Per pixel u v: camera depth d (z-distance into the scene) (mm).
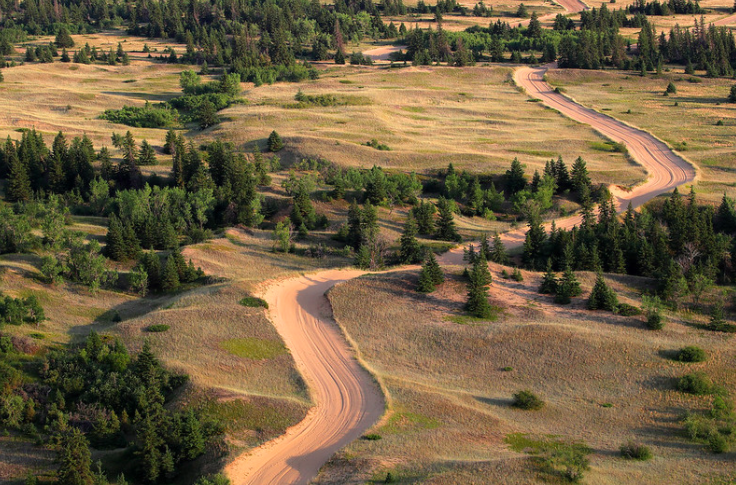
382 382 81375
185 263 120562
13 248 122750
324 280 116750
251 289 108188
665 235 128375
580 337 88000
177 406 76125
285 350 89625
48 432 74875
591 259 118625
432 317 97312
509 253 131625
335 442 70250
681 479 60656
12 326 94438
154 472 67125
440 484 58812
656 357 83500
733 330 92250
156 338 91562
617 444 67562
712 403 74375
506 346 88062
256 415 74438
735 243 127562
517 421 72375
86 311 105625
